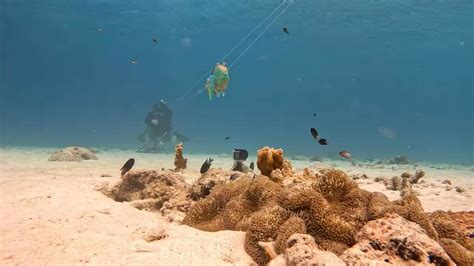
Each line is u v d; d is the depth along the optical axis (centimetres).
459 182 1193
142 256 309
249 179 493
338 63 10862
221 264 306
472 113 16388
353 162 2098
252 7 4731
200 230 420
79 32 7819
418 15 4409
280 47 9231
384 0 3819
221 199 468
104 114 13888
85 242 341
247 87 15612
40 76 13662
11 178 844
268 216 359
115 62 12756
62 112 14162
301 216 356
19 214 447
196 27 6931
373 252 278
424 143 9831
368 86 13175
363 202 365
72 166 1270
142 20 6166
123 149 2994
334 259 255
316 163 2042
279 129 12481
